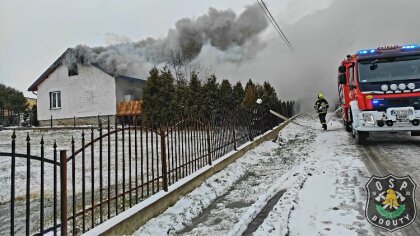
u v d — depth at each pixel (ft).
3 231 15.34
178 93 66.69
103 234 12.10
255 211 15.44
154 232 14.14
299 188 18.35
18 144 44.60
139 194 19.74
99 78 80.23
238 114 32.55
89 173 26.07
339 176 20.47
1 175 25.70
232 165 26.53
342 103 47.96
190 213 16.56
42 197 10.76
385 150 28.99
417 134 34.17
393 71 30.86
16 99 148.87
